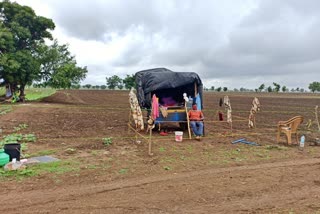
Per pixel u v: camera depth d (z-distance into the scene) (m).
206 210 5.04
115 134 12.73
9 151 7.55
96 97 47.94
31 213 4.84
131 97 12.15
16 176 6.68
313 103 38.47
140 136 12.11
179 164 8.02
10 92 31.52
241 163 8.27
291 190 6.10
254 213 4.96
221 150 9.91
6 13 29.78
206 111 24.91
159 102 13.67
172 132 13.41
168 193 5.81
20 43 30.89
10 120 16.30
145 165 7.86
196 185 6.30
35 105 26.27
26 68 29.05
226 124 16.95
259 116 21.67
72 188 6.04
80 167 7.52
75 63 34.09
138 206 5.16
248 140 11.89
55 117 18.39
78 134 12.58
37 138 11.38
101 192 5.84
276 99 49.31
